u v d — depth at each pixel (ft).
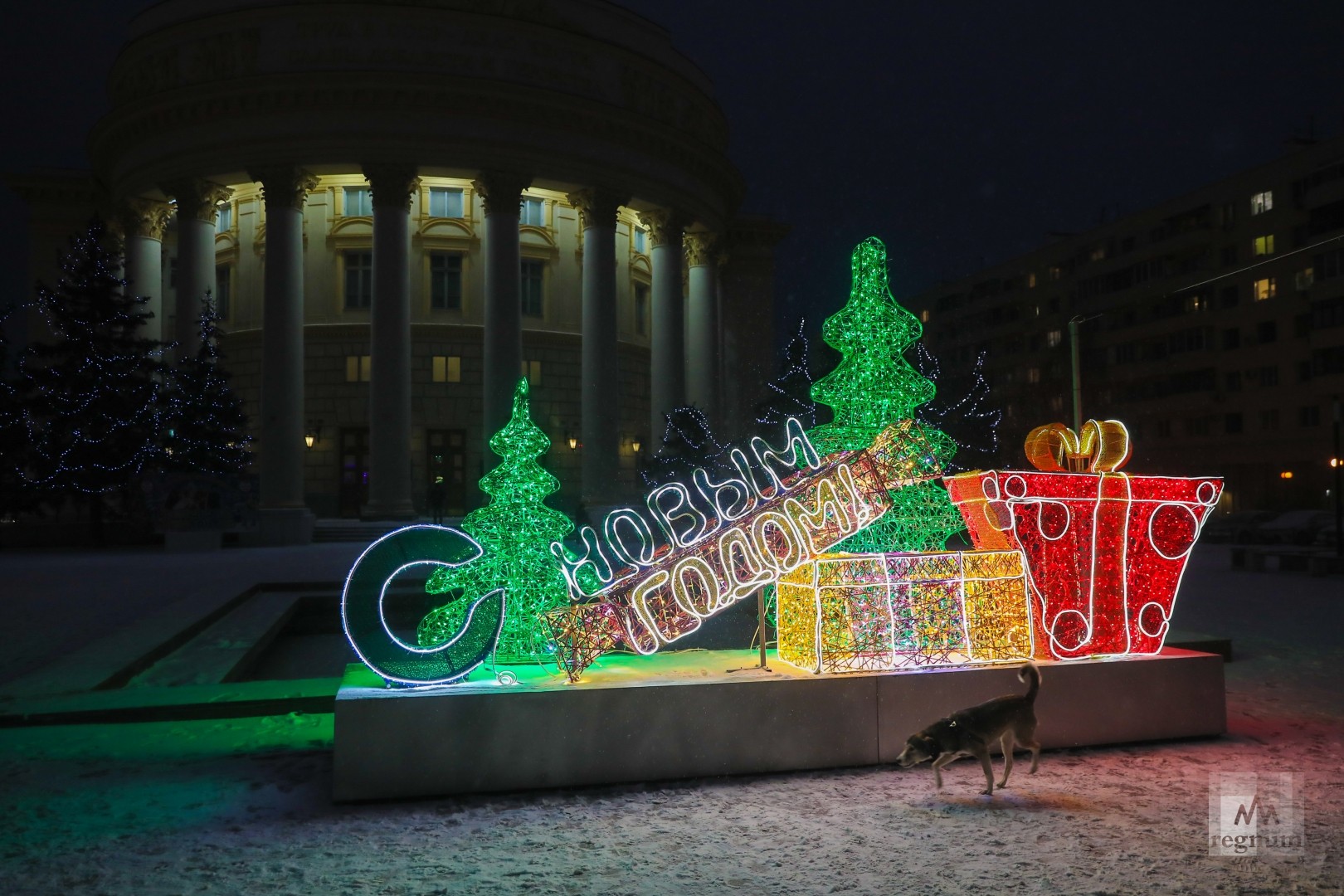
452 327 131.34
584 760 21.48
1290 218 172.35
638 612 23.00
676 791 21.21
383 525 110.63
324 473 128.88
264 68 112.47
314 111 111.45
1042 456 26.76
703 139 139.13
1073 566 25.17
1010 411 242.17
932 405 128.57
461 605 23.00
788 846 17.65
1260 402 177.68
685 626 23.41
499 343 115.14
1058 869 16.34
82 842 18.12
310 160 111.65
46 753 24.85
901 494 25.93
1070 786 21.22
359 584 22.77
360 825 19.08
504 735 21.15
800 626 24.41
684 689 22.07
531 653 24.66
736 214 158.81
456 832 18.63
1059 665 24.20
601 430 121.70
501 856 17.30
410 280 131.44
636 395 147.23
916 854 17.16
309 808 20.22
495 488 24.09
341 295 130.62
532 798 20.79
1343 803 19.83
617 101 125.80
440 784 20.80
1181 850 17.16
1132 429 208.95
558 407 136.56
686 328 149.89
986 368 256.32
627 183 125.29
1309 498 168.25
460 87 112.78
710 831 18.53
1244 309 181.47
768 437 122.52
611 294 123.75
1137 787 21.02
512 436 24.17
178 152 114.73
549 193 137.18
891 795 20.76
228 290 134.41
